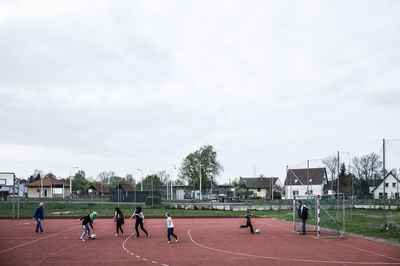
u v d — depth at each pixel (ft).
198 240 63.98
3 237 68.64
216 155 288.51
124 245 57.62
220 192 351.67
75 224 98.22
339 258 45.83
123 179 437.17
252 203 167.73
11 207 162.50
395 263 42.70
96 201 210.59
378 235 67.15
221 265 41.65
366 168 210.18
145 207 167.43
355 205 141.08
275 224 98.73
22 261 44.24
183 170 287.28
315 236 70.13
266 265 41.55
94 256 47.50
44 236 70.23
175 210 154.92
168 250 52.47
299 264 42.09
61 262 43.52
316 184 241.76
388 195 123.95
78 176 367.25
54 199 212.64
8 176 119.34
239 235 71.97
